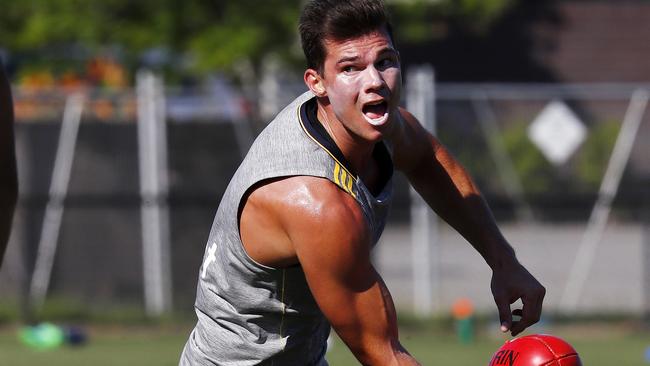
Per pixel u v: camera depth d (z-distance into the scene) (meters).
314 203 13.33
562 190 46.88
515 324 16.28
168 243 44.84
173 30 60.47
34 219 44.47
